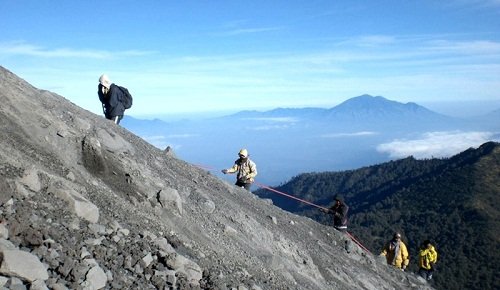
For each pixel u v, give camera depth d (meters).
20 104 10.09
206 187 15.69
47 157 9.30
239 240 12.41
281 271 12.40
